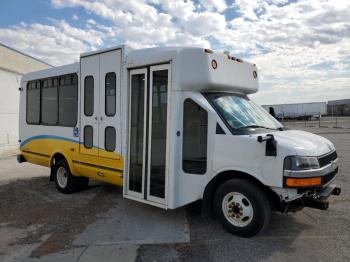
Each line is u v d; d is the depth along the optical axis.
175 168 5.09
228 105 5.16
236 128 4.77
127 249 4.40
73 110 7.01
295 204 4.63
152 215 5.77
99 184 8.27
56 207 6.36
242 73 5.81
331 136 22.70
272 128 5.29
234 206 4.73
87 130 6.62
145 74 5.46
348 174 9.04
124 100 5.73
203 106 4.92
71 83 7.07
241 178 4.73
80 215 5.85
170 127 5.08
